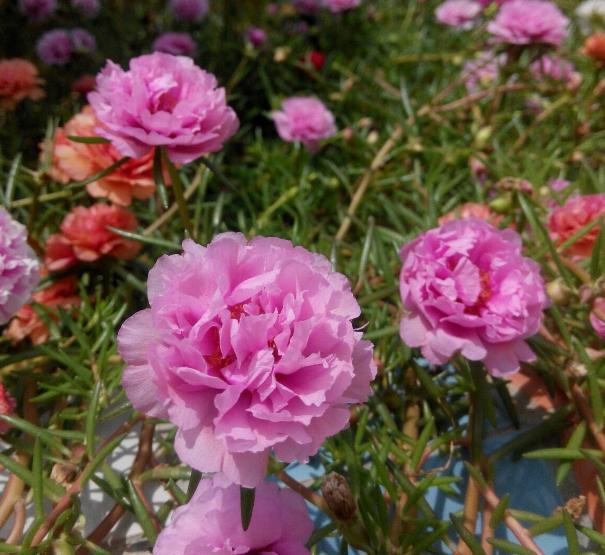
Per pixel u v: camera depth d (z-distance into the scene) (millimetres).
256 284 118
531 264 165
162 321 117
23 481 160
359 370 128
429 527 167
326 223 302
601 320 177
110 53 428
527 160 265
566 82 356
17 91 273
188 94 185
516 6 314
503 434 198
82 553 152
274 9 476
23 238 178
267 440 112
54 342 198
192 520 134
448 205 272
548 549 168
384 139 342
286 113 310
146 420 173
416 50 455
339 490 132
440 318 159
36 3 379
